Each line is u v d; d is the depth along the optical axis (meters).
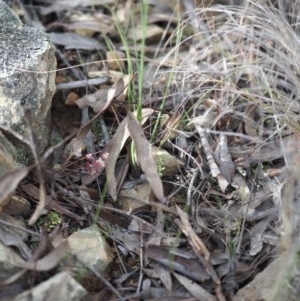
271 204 1.27
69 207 1.25
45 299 1.13
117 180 1.27
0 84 1.25
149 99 1.36
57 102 1.36
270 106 1.35
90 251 1.19
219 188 1.28
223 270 1.21
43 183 1.15
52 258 1.15
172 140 1.33
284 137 1.34
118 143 1.28
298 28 1.41
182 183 1.28
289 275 1.18
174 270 1.20
